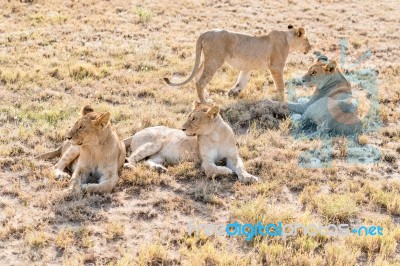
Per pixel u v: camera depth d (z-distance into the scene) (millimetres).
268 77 18344
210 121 11641
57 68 17891
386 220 10250
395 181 11672
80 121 10695
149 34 22812
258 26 24859
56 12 25062
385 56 21031
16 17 24156
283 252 9180
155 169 11734
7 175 11539
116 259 8984
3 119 14109
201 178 11648
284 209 10555
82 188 10734
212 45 15445
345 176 12000
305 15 27141
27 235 9375
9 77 16891
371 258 9203
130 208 10492
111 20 24312
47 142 13023
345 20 26531
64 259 8891
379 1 30328
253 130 13953
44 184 11102
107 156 11055
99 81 17328
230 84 17547
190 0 28656
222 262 8805
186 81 15352
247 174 11562
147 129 12578
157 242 9375
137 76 17922
